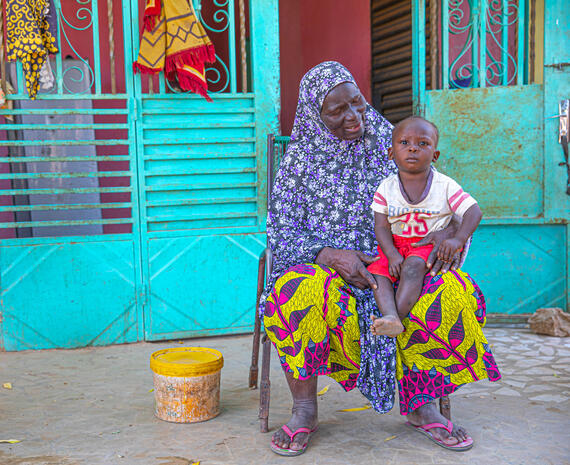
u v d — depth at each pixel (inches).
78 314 159.9
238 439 98.6
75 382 131.4
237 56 199.9
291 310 90.9
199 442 97.5
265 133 166.2
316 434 99.8
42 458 92.0
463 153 172.7
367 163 103.9
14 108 154.3
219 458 91.4
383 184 94.0
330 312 90.2
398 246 95.1
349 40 248.5
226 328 169.3
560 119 167.2
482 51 172.4
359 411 110.0
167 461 90.6
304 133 106.8
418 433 99.1
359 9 238.4
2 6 150.2
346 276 94.0
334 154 104.8
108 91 200.8
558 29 165.9
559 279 173.9
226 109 164.2
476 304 90.4
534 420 103.7
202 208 165.5
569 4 165.3
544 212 170.7
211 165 164.7
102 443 97.5
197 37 154.6
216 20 163.2
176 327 166.2
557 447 92.7
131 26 156.5
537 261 173.9
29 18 148.1
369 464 88.5
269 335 96.8
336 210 104.0
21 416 110.5
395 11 212.8
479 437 97.0
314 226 105.1
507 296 175.3
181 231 164.2
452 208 90.1
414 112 175.3
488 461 88.4
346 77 99.3
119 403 117.3
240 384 128.3
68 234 161.0
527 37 172.7
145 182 161.2
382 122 105.0
